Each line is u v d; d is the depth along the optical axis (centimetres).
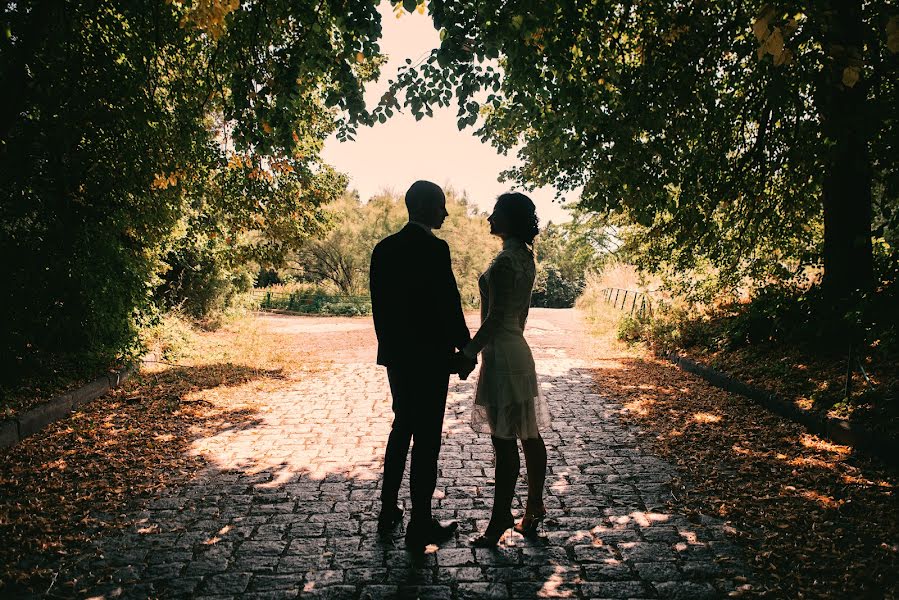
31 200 705
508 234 347
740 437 528
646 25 591
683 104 577
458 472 460
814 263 869
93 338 771
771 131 687
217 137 866
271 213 1027
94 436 551
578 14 471
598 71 533
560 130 548
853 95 561
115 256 815
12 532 351
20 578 296
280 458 499
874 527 342
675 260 1014
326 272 3284
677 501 395
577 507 388
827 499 385
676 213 697
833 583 284
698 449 504
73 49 635
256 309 2300
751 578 294
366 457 502
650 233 802
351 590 287
